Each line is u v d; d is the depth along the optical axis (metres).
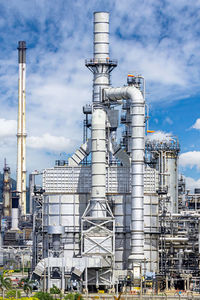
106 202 170.12
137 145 167.25
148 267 172.88
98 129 170.50
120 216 174.75
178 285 177.38
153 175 177.50
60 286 159.00
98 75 183.00
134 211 166.38
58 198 177.12
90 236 166.50
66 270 161.00
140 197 166.38
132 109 169.12
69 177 179.00
